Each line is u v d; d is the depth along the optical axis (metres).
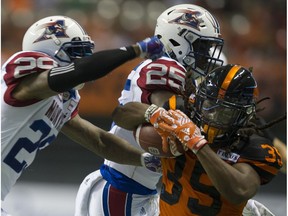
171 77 13.63
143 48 12.45
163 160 13.09
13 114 13.34
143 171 15.41
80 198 16.12
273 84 31.06
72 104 14.63
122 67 29.31
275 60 32.28
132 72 14.77
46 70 13.05
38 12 33.44
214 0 34.00
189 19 15.10
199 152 11.80
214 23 15.30
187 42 15.08
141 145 13.11
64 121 14.64
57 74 12.71
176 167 12.69
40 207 24.03
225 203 12.41
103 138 15.43
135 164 15.03
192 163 12.46
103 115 29.44
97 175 15.98
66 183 25.69
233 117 12.12
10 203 24.02
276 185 25.67
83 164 27.64
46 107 13.53
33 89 12.97
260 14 33.88
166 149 12.48
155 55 12.55
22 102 13.23
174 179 12.77
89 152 28.55
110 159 15.38
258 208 15.78
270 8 34.12
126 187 15.52
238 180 11.80
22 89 13.10
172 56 15.25
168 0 34.06
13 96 13.20
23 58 13.05
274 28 33.66
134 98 14.20
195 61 15.20
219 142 12.38
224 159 12.28
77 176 26.44
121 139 15.40
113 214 15.70
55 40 13.87
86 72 12.46
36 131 13.64
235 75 12.09
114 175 15.60
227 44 32.62
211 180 11.88
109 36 32.50
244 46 32.72
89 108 29.45
